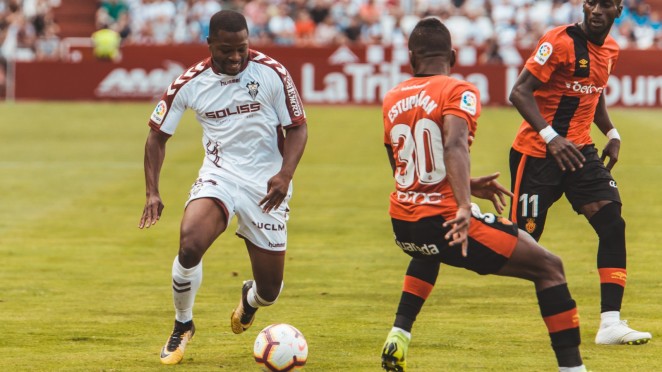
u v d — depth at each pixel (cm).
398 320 1819
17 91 9031
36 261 3091
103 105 8712
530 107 2166
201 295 2623
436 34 1750
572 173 2194
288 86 1989
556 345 1694
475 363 1925
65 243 3400
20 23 9862
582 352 2011
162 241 3447
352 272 2908
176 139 6569
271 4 10012
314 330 2220
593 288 2659
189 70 2005
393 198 1767
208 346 2095
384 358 1809
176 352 1958
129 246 3350
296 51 8756
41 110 8275
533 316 2341
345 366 1914
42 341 2131
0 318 2350
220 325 2289
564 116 2212
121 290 2688
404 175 1739
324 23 9781
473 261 1698
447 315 2355
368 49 8706
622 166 5262
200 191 1975
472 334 2167
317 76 8731
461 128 1653
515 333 2175
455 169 1633
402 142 1730
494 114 7906
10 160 5606
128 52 8950
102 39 9094
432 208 1706
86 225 3750
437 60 1748
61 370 1895
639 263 2980
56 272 2928
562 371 1695
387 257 3139
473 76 8588
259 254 2027
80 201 4294
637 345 2067
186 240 1920
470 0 9925
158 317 2367
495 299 2533
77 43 9475
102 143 6356
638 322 2275
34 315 2384
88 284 2762
